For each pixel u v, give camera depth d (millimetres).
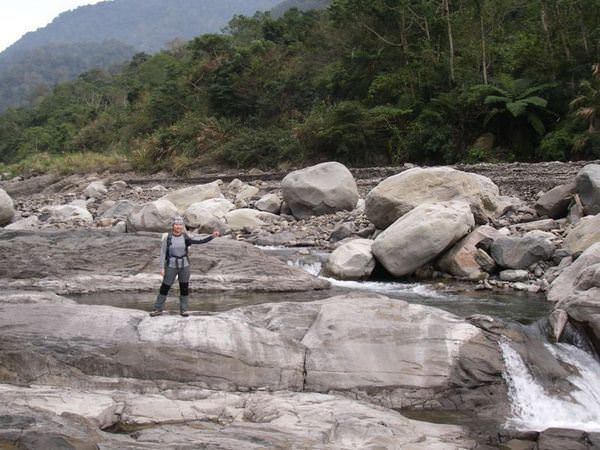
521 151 31906
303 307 9906
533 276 14242
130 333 9070
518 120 32188
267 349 8914
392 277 15367
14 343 8969
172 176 44156
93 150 66312
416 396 8625
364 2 37406
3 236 16812
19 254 15445
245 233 20906
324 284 14477
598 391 8945
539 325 10250
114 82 101500
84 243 15922
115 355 8797
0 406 7438
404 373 8789
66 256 15398
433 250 14703
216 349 8812
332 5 39406
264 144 41062
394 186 17453
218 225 20922
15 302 11109
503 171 25812
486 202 18156
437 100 33656
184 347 8828
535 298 12820
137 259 15320
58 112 87250
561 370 9141
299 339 9242
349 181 22500
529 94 31828
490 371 8930
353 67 40188
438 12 37938
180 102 55750
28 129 83125
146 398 8109
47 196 43094
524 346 9445
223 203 22969
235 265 14953
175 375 8688
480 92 32156
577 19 32656
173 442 6773
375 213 17797
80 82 104312
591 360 9516
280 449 6621
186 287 9844
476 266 14742
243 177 37344
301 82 46500
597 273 10281
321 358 8883
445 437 7523
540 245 14445
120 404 7922
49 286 14492
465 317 9992
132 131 58781
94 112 79375
